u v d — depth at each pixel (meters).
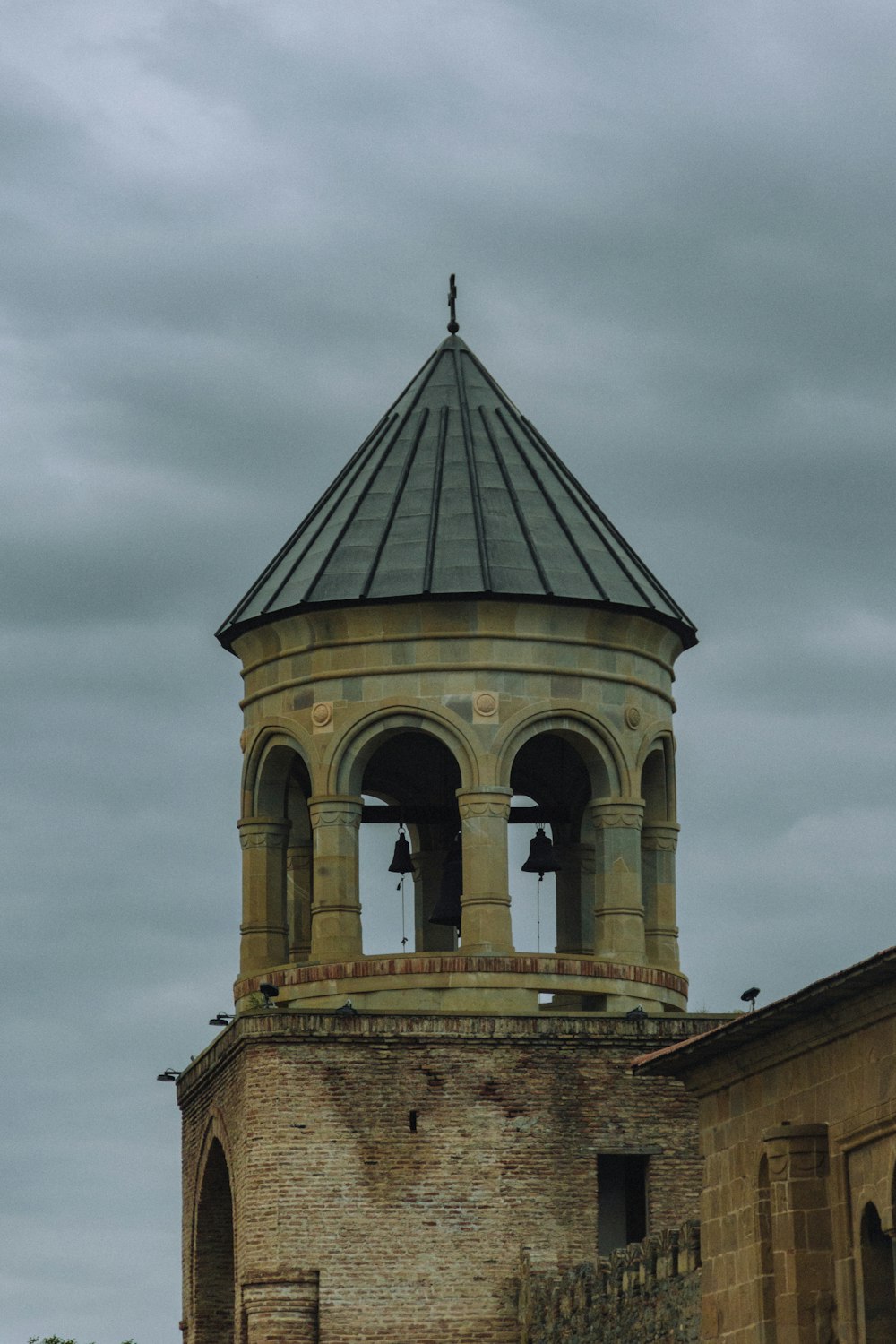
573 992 69.38
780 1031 53.88
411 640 70.31
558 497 73.19
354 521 72.38
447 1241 67.88
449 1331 67.50
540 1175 68.38
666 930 72.00
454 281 77.25
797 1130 52.69
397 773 75.56
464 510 71.88
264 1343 67.19
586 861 74.00
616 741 70.81
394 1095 68.44
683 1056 56.94
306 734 70.81
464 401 74.88
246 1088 68.56
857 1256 51.47
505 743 69.88
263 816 72.31
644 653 72.00
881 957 48.66
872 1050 51.25
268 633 71.94
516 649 70.44
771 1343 54.22
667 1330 59.22
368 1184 68.00
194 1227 73.75
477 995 68.94
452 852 72.19
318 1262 67.56
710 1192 57.25
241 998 71.38
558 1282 65.56
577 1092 68.88
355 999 69.19
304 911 73.38
